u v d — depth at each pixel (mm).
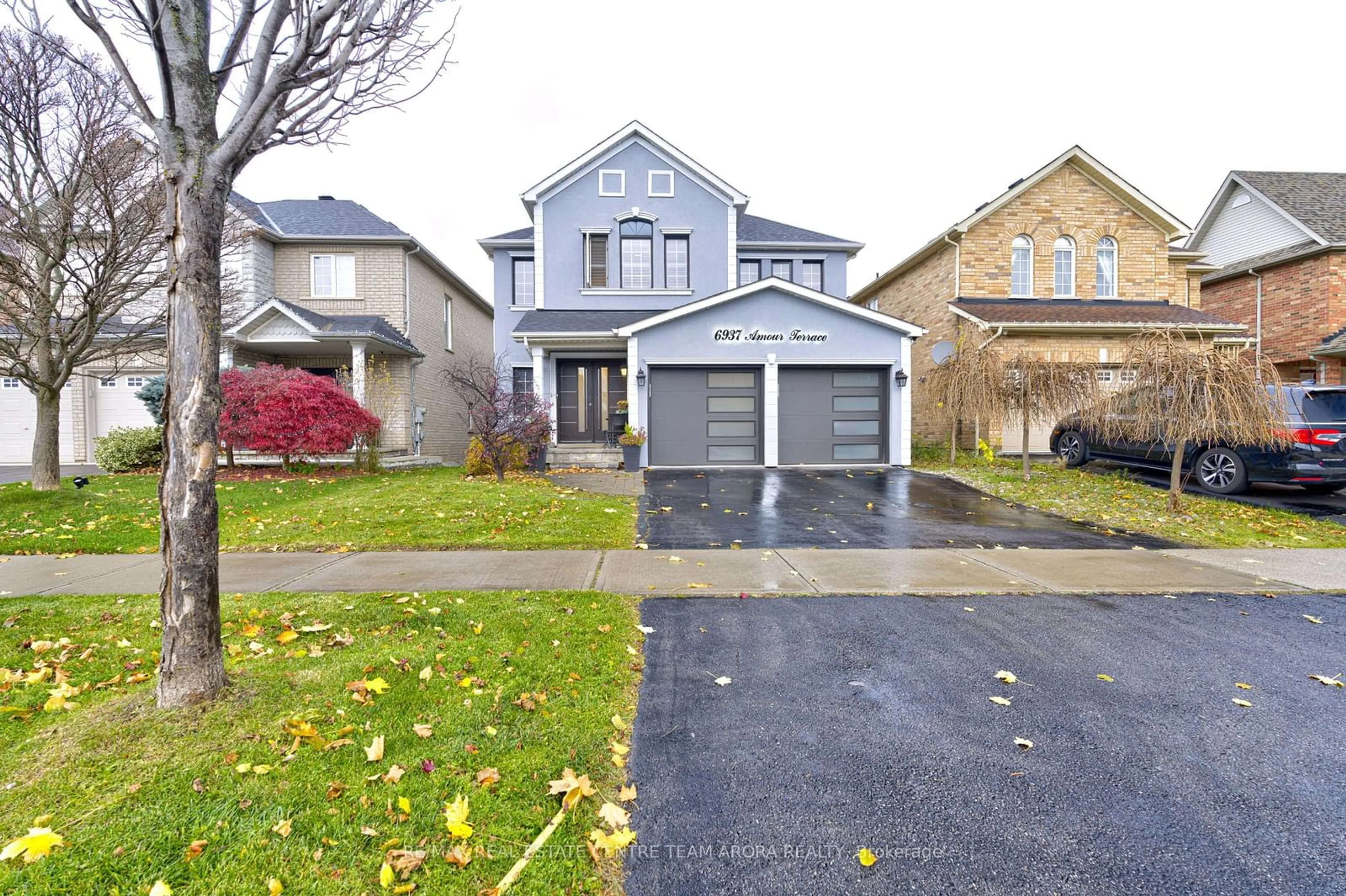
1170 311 15250
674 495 9852
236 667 3268
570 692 3105
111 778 2297
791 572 5508
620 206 16047
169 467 2770
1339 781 2488
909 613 4469
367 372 15047
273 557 5969
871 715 2992
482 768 2430
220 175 2717
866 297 21859
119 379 14797
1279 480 8852
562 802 2271
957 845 2117
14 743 2518
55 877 1818
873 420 13617
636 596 4809
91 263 9711
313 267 15602
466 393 15328
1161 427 8078
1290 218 16406
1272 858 2070
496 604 4465
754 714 2994
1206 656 3730
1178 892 1921
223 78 2824
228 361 13516
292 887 1823
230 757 2430
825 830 2182
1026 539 6938
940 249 16547
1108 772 2547
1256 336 16234
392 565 5656
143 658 3455
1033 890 1920
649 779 2459
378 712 2834
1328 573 5551
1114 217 15961
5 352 7805
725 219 16250
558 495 9352
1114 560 5977
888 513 8461
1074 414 11281
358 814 2141
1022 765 2590
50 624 4000
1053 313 14820
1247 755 2670
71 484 9797
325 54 2920
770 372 13312
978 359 11836
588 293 15914
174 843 1979
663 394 13422
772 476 11914
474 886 1856
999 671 3502
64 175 7836
